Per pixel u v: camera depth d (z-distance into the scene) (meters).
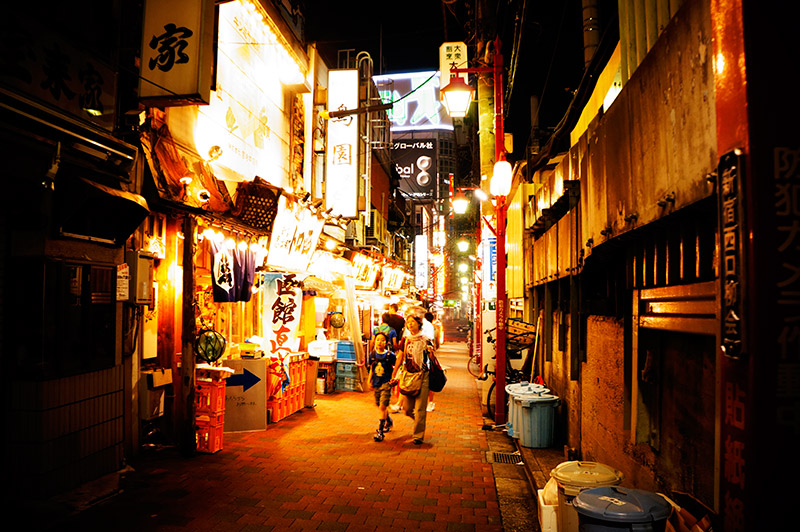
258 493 6.13
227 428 9.23
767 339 2.27
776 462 2.23
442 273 48.22
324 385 14.06
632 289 4.73
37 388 5.39
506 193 10.48
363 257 19.75
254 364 9.43
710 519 3.04
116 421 6.59
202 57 7.21
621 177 4.53
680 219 3.63
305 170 15.22
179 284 8.48
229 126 10.61
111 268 6.50
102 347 6.31
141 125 7.54
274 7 12.41
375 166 25.00
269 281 10.76
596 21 8.94
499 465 7.62
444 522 5.45
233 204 9.27
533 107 14.30
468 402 13.70
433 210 49.66
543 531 4.54
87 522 5.13
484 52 13.14
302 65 14.56
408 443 8.91
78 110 6.00
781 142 2.31
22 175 5.05
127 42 7.53
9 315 5.45
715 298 2.91
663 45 3.49
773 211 2.29
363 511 5.68
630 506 3.05
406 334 9.10
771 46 2.35
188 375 7.54
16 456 5.39
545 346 9.84
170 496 5.93
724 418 2.57
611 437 5.38
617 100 4.67
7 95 4.93
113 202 6.15
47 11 5.62
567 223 7.23
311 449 8.25
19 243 5.51
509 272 16.05
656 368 4.17
